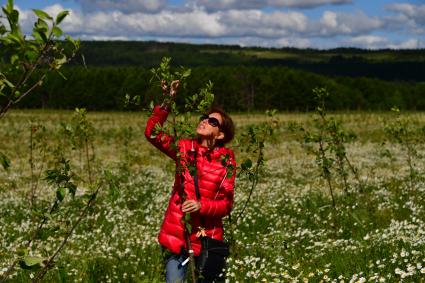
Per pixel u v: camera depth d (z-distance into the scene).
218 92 118.44
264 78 121.62
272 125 7.68
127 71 119.25
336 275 7.09
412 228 9.38
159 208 13.88
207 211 4.67
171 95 4.67
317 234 9.98
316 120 11.21
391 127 14.28
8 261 8.52
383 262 7.22
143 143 33.75
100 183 4.25
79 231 11.38
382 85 146.38
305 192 15.19
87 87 114.50
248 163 6.18
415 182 15.76
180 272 4.87
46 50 2.84
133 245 9.78
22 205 14.30
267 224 11.57
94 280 7.58
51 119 56.12
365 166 21.25
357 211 11.65
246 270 7.48
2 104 2.95
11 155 26.31
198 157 4.88
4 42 2.65
